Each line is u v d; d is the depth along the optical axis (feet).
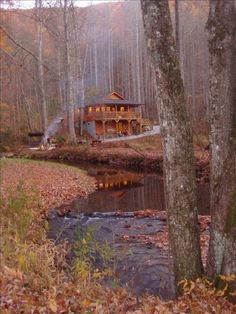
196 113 119.55
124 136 132.16
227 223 14.49
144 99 177.17
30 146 115.14
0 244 19.83
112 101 140.46
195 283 14.65
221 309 13.64
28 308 13.29
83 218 37.73
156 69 14.32
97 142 112.06
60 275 18.22
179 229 15.24
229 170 14.33
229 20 13.62
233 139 14.17
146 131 138.82
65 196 47.96
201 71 149.07
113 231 33.12
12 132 119.65
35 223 29.22
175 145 14.73
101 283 20.53
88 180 63.36
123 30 211.61
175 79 14.29
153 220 37.11
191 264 15.28
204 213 38.42
